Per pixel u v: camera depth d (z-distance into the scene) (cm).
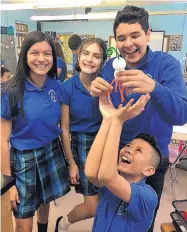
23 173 129
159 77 110
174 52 537
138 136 110
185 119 98
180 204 174
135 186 99
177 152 276
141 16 100
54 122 134
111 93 104
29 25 597
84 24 604
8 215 111
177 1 260
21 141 128
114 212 106
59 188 146
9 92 116
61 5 289
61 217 192
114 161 89
